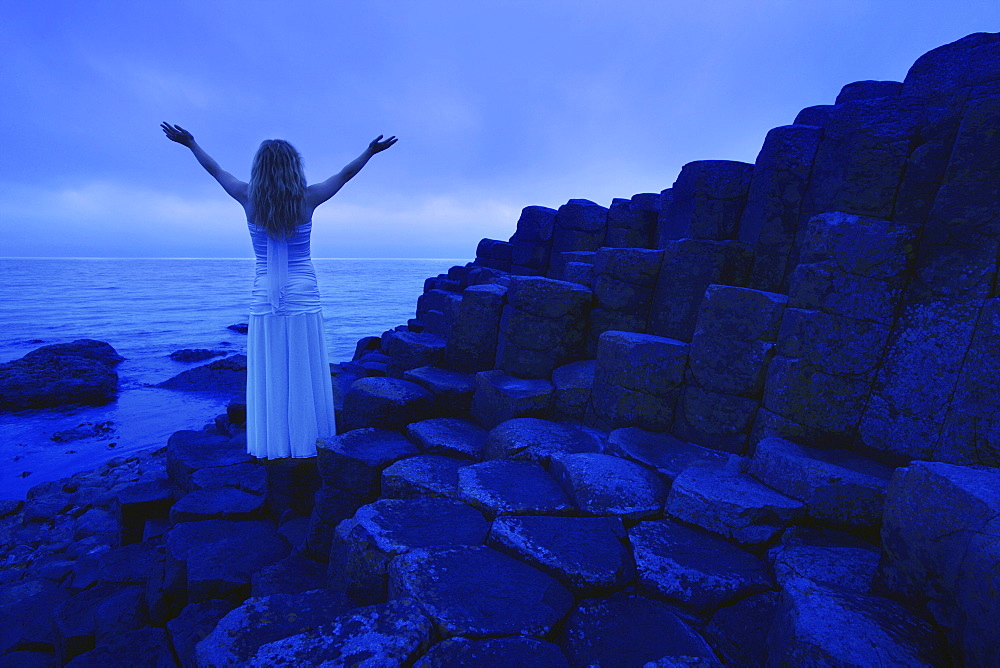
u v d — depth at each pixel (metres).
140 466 9.33
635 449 3.79
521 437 3.95
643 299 4.91
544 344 5.00
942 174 3.13
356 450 3.93
